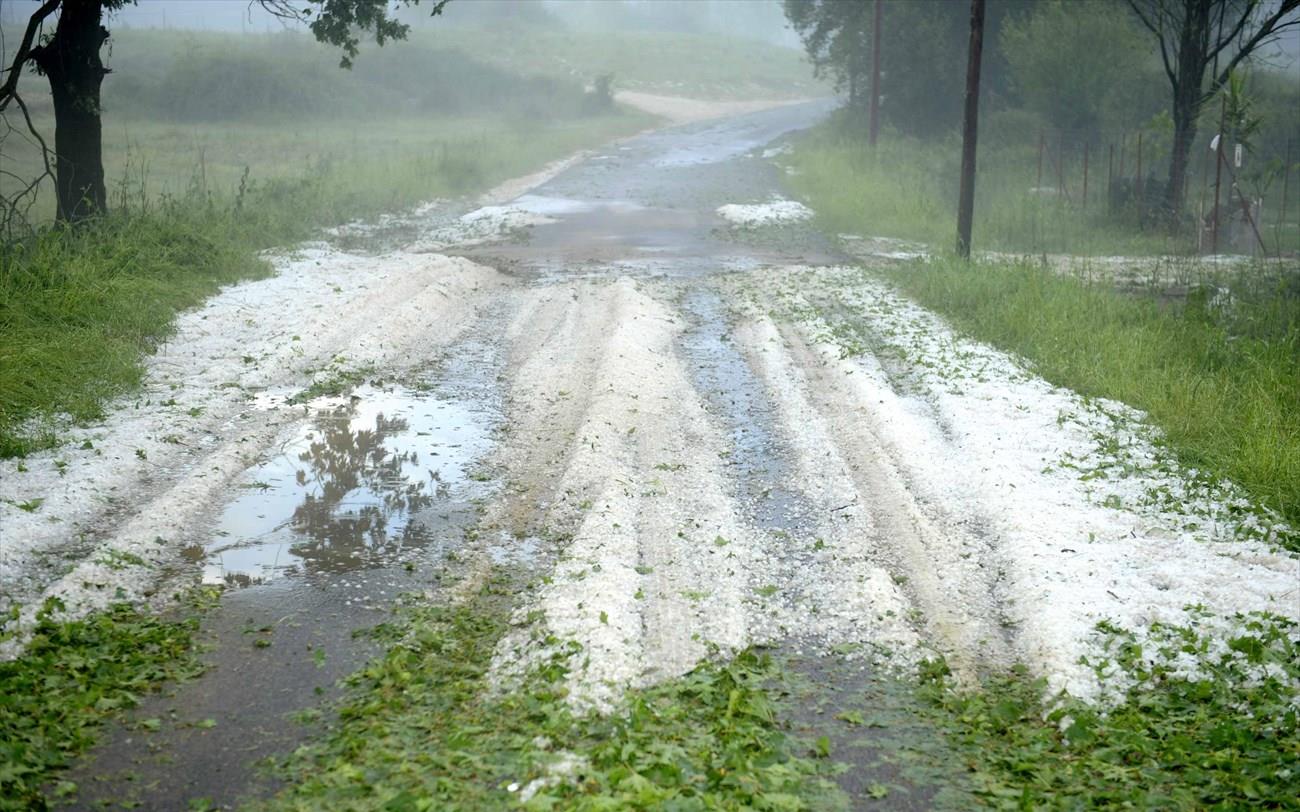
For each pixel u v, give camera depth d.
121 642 6.48
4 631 6.47
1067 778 5.25
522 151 41.19
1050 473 9.43
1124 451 10.02
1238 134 25.50
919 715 5.96
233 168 34.97
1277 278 18.36
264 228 21.16
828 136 47.06
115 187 28.28
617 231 25.12
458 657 6.52
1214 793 5.04
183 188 28.84
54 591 6.99
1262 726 5.67
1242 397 11.12
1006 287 16.55
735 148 47.03
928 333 14.77
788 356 13.70
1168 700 5.99
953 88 48.00
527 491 9.30
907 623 7.01
